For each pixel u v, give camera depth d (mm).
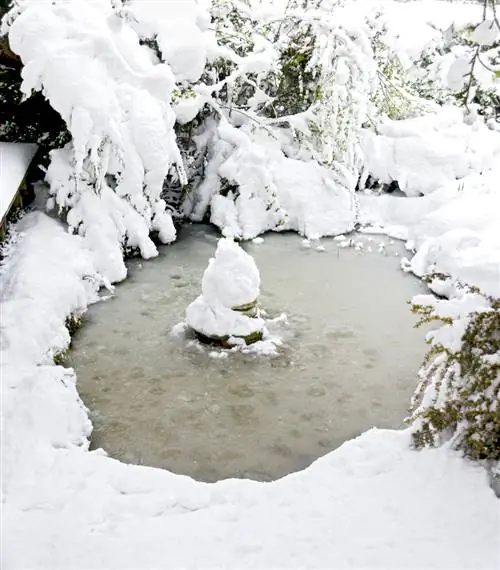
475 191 7914
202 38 7695
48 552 3043
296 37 8438
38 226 6691
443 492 3305
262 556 2971
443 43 10250
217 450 4152
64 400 4246
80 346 5340
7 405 4105
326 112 8031
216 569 2896
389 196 8469
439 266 6625
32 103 7438
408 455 3619
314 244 7609
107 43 6820
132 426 4371
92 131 6551
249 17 8633
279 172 7953
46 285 5578
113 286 6387
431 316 3811
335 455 3723
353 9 9430
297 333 5598
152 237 7566
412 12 10602
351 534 3078
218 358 5180
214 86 7828
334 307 6066
